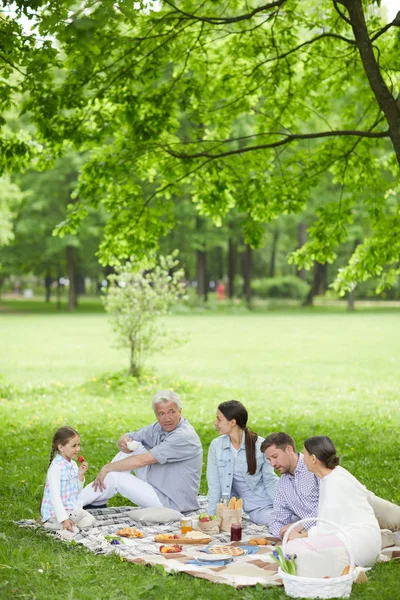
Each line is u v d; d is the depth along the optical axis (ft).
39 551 24.04
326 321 161.38
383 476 36.63
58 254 223.92
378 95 33.47
